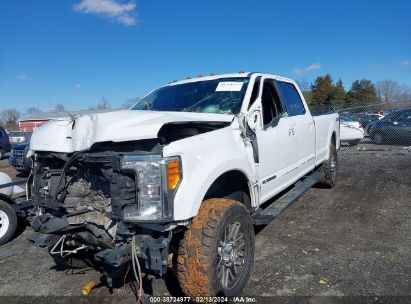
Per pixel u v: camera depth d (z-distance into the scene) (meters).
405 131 16.39
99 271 4.09
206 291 2.88
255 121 4.04
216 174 3.08
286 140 4.73
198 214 2.99
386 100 62.97
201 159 2.99
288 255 4.19
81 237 3.15
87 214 3.09
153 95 4.96
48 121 3.35
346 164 10.88
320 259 4.04
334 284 3.49
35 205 3.32
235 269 3.28
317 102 58.31
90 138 2.86
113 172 2.73
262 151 4.04
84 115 3.03
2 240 5.33
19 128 49.78
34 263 4.54
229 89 4.33
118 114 2.98
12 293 3.74
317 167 6.93
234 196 3.70
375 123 17.44
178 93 4.68
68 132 3.05
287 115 5.02
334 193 6.99
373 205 6.07
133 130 2.76
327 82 58.81
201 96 4.42
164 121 2.89
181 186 2.78
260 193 4.02
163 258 2.76
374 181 8.05
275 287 3.49
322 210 5.89
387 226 5.01
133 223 2.74
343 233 4.81
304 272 3.76
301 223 5.27
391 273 3.66
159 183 2.67
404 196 6.59
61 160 3.20
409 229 4.86
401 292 3.30
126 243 2.84
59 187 3.12
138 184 2.69
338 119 7.69
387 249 4.23
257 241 4.65
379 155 12.71
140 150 2.85
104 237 2.96
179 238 3.03
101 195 3.04
